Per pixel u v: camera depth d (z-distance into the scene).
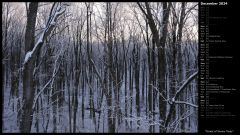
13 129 15.62
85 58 24.06
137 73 23.20
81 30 22.14
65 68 22.14
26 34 12.50
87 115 21.34
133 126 17.42
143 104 23.28
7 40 22.88
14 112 17.88
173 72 14.20
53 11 12.44
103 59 21.45
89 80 23.78
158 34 13.35
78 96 24.36
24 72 11.94
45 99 21.03
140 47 26.17
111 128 16.78
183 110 14.23
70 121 18.59
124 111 19.33
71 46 23.59
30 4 12.63
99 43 22.89
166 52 15.84
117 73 21.62
